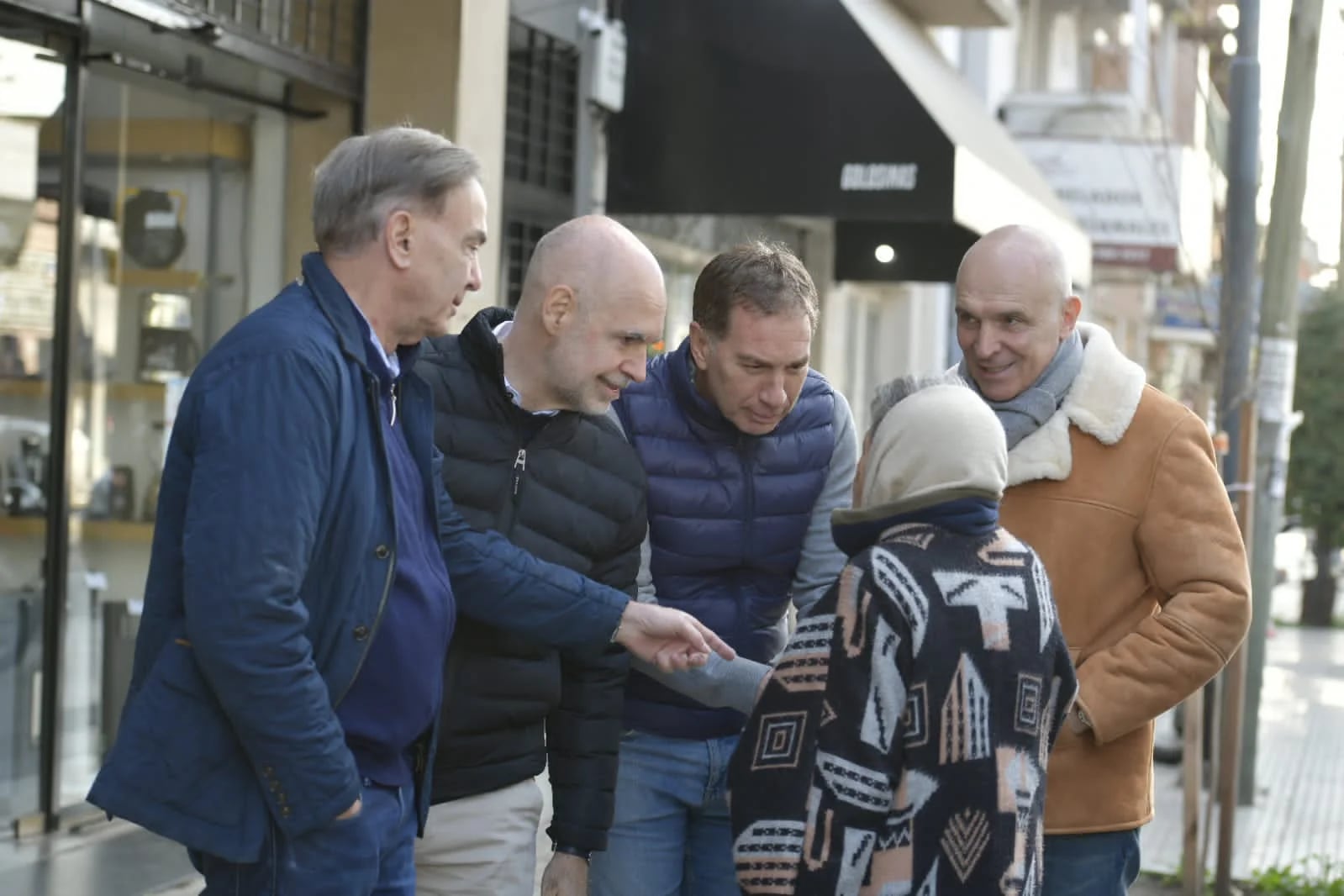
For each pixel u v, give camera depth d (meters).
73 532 6.00
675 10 8.20
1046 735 2.76
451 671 3.11
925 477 2.71
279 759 2.38
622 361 3.12
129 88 6.05
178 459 2.48
